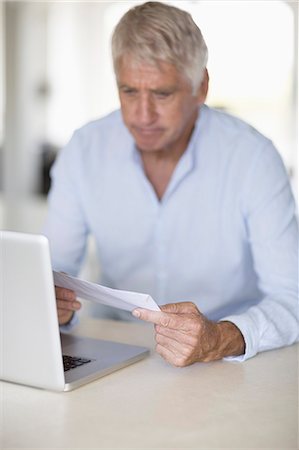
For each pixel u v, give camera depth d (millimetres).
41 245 1380
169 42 1815
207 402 1416
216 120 2180
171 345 1598
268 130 4430
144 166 2211
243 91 4438
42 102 5043
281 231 2000
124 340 1881
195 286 2236
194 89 1937
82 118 4945
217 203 2129
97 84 4875
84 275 4098
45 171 5090
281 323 1800
